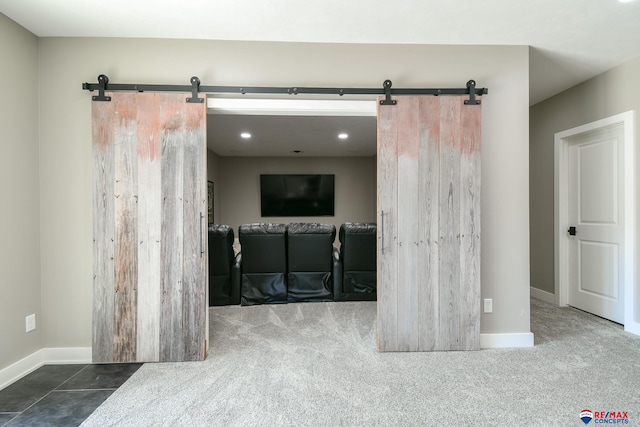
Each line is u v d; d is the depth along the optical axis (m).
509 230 2.60
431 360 2.34
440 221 2.49
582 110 3.33
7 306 2.13
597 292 3.31
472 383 2.03
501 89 2.58
